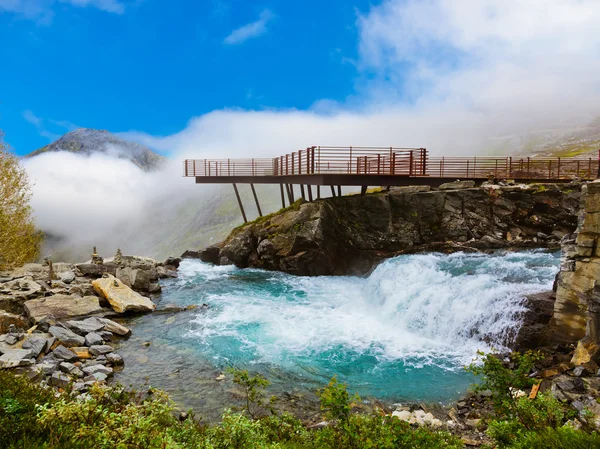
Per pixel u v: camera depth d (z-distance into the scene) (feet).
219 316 68.54
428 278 68.95
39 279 81.76
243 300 79.46
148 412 17.54
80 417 15.52
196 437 17.53
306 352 52.44
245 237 116.47
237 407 37.86
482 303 55.11
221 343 55.62
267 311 71.46
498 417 25.76
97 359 48.29
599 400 27.94
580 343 39.42
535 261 80.53
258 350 53.06
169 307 72.59
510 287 57.36
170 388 41.88
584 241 42.52
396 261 83.82
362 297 81.15
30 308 63.05
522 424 21.52
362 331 60.80
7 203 91.56
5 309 64.59
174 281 98.22
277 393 41.01
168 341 56.59
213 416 35.91
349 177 104.99
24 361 42.96
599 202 41.32
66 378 40.60
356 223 108.27
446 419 35.47
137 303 71.20
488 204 105.60
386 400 39.29
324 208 105.40
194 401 39.01
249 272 108.17
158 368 47.21
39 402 19.51
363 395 40.45
